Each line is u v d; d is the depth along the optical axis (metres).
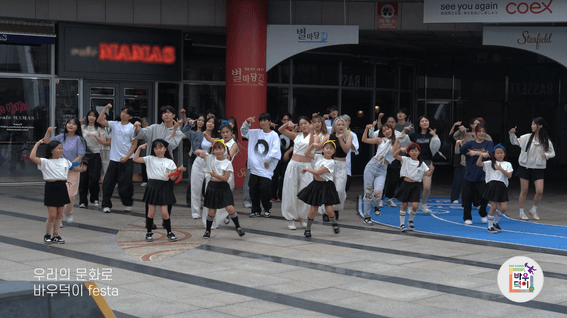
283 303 5.31
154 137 10.04
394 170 12.23
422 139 11.11
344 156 9.68
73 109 15.15
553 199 14.17
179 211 11.05
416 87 21.06
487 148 9.99
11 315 3.77
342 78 18.34
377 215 10.87
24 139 14.83
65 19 14.58
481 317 4.97
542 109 24.12
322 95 18.03
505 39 14.74
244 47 14.64
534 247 8.16
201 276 6.27
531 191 15.93
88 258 7.03
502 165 9.25
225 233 8.85
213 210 8.38
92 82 15.29
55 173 7.70
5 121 14.62
